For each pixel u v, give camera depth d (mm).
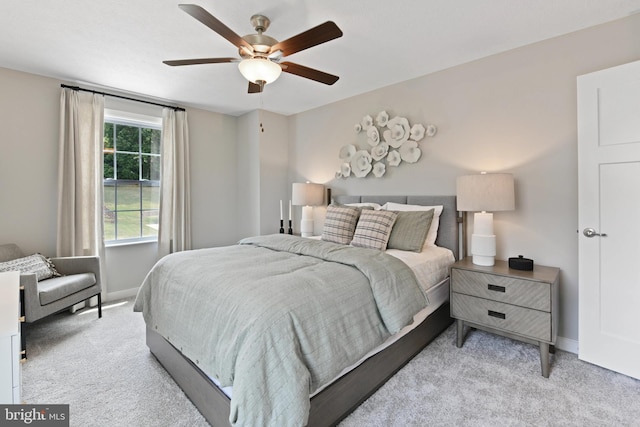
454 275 2355
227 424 1405
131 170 3797
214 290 1614
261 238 2758
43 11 2029
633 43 2059
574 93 2285
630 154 1930
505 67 2605
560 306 2369
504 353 2266
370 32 2299
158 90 3510
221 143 4492
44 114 3098
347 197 3779
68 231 3184
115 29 2246
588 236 2109
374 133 3490
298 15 2080
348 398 1597
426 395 1786
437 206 2963
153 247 3893
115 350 2328
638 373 1917
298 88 3479
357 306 1628
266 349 1236
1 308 1224
